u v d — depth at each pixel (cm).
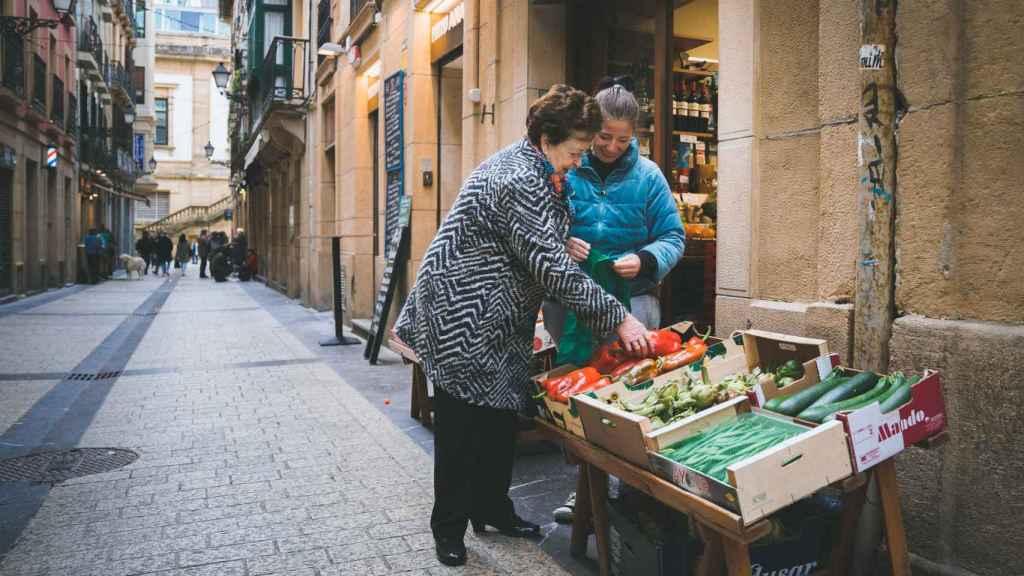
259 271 2897
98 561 316
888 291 294
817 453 213
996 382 258
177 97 5012
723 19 380
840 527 259
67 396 655
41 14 1955
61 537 341
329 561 317
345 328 1201
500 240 299
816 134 336
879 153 291
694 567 258
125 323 1263
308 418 570
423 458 464
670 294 507
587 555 326
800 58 343
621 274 304
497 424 326
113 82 3141
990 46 262
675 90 516
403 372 780
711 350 294
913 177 286
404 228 872
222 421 561
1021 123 254
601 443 267
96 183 2903
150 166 4200
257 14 1966
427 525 357
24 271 1827
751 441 226
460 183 895
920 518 283
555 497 400
